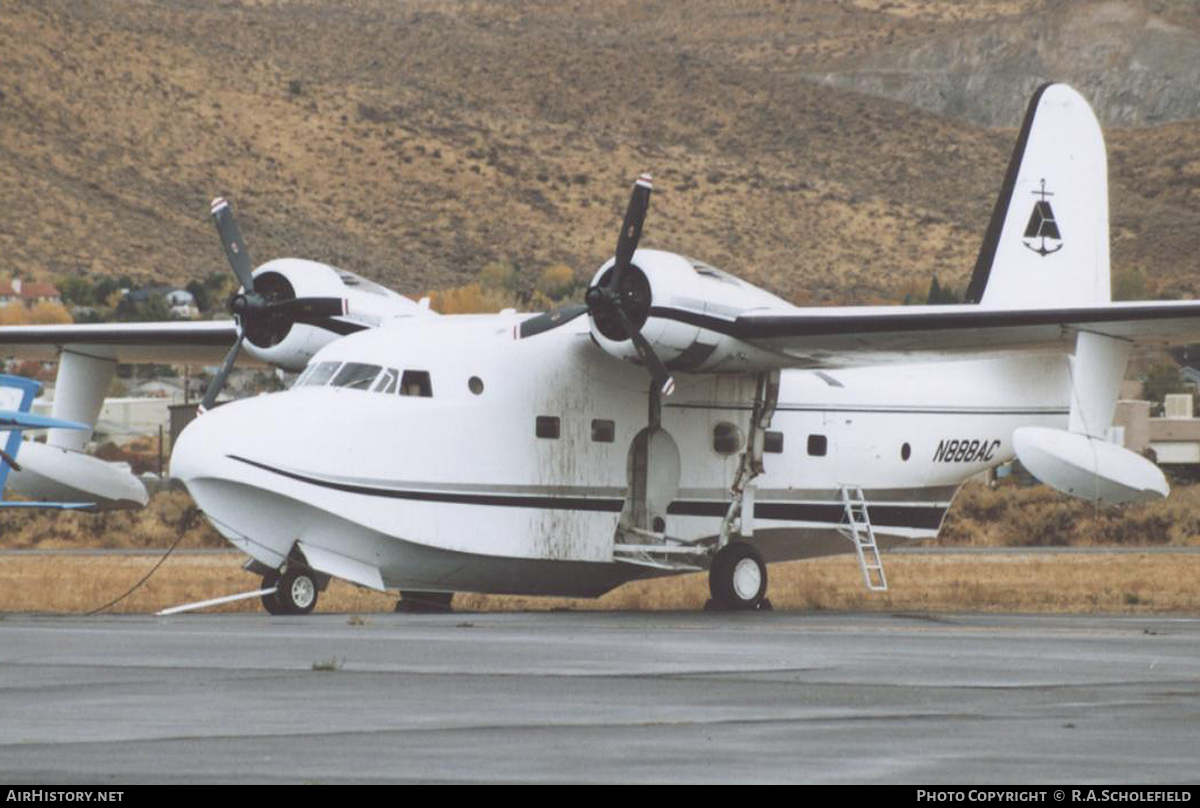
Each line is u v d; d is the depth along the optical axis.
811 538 90.88
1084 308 77.00
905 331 77.12
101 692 41.19
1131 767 30.66
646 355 77.94
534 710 38.28
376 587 77.31
